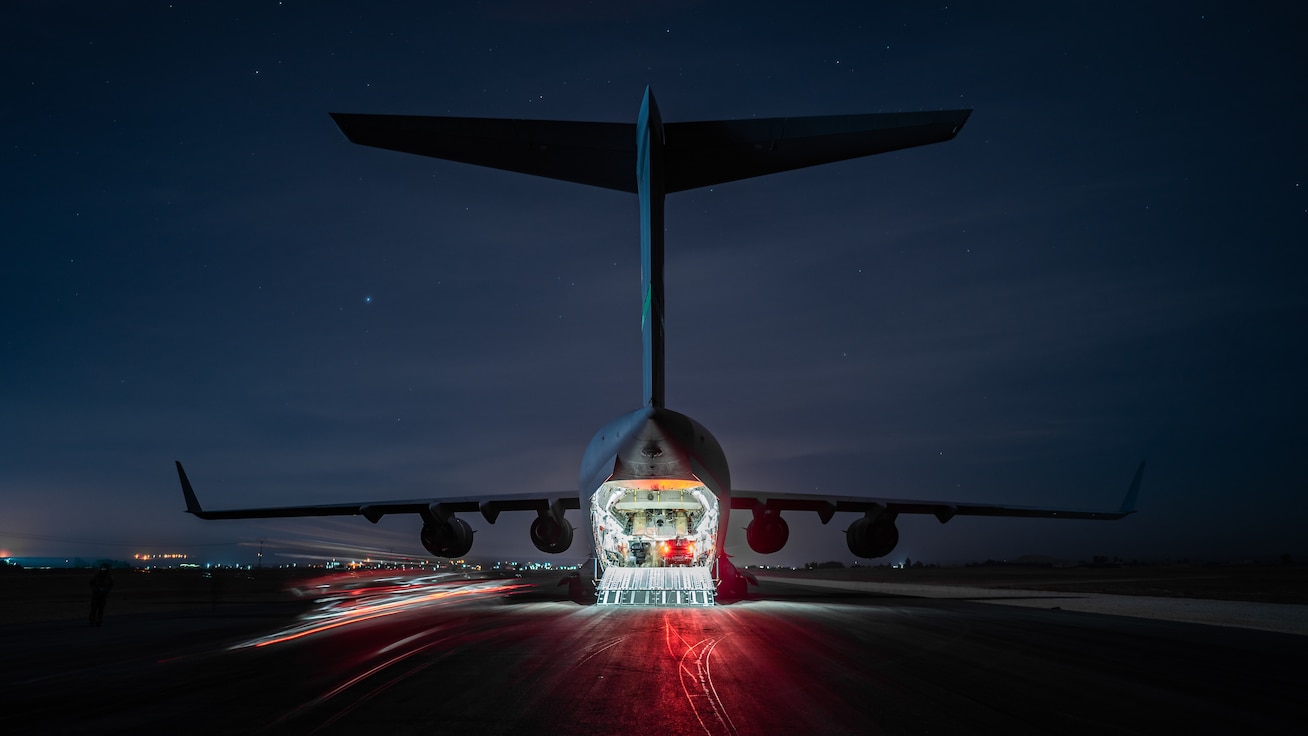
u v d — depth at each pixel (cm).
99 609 1897
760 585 4691
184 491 2719
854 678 918
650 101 1516
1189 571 9531
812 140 1574
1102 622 1695
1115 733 663
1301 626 1686
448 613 1877
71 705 780
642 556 2392
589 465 2025
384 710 748
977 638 1337
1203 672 982
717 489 1959
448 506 2603
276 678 935
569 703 777
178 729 675
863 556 2702
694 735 651
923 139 1526
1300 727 688
